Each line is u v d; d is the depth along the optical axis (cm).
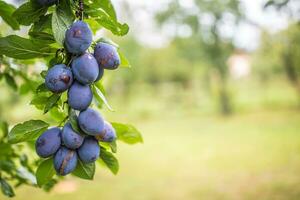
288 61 1839
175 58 2580
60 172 121
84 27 117
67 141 119
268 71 2241
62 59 128
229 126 1538
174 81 2644
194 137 1339
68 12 125
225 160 945
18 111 1163
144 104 2347
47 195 684
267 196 650
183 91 2486
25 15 131
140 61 2327
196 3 1766
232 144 1144
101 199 675
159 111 2186
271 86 2300
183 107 2266
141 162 993
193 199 667
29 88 230
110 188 738
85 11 134
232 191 695
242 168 853
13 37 128
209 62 1923
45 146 120
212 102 2105
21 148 227
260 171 812
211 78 2069
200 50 1919
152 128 1675
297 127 1341
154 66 2623
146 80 2616
